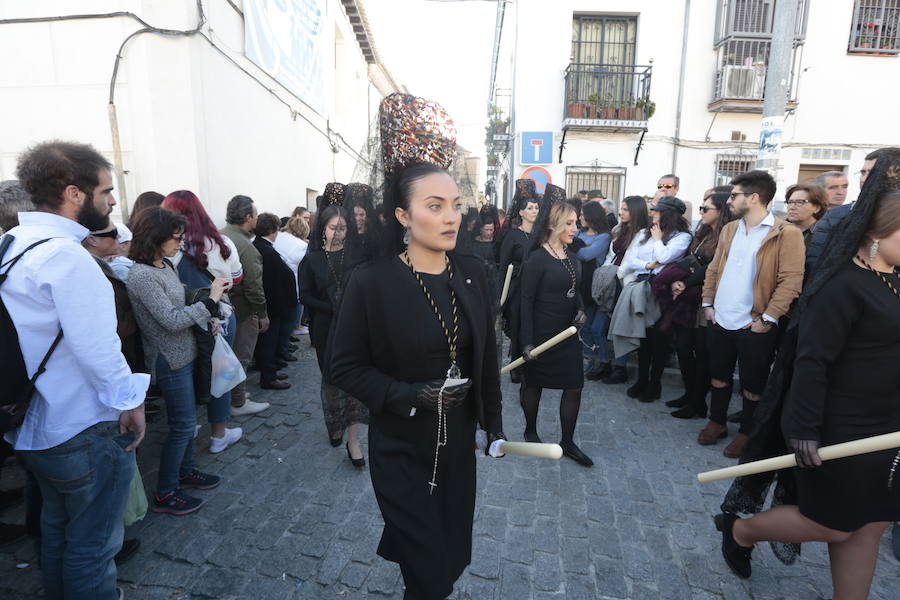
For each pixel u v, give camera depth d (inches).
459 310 61.4
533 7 363.3
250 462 131.8
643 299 167.0
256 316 168.1
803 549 99.0
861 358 66.9
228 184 214.1
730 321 131.8
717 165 368.8
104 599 73.2
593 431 152.6
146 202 143.5
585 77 364.2
